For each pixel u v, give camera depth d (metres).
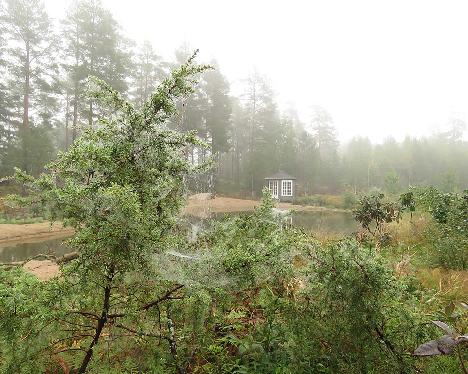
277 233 3.09
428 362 2.35
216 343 2.80
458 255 5.70
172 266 2.38
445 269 5.57
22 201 1.98
